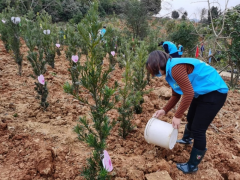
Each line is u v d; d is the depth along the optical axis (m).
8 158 2.33
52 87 4.43
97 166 1.97
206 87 2.25
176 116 2.26
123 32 14.69
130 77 2.89
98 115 1.89
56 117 3.33
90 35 1.89
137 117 3.64
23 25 5.92
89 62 1.88
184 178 2.50
